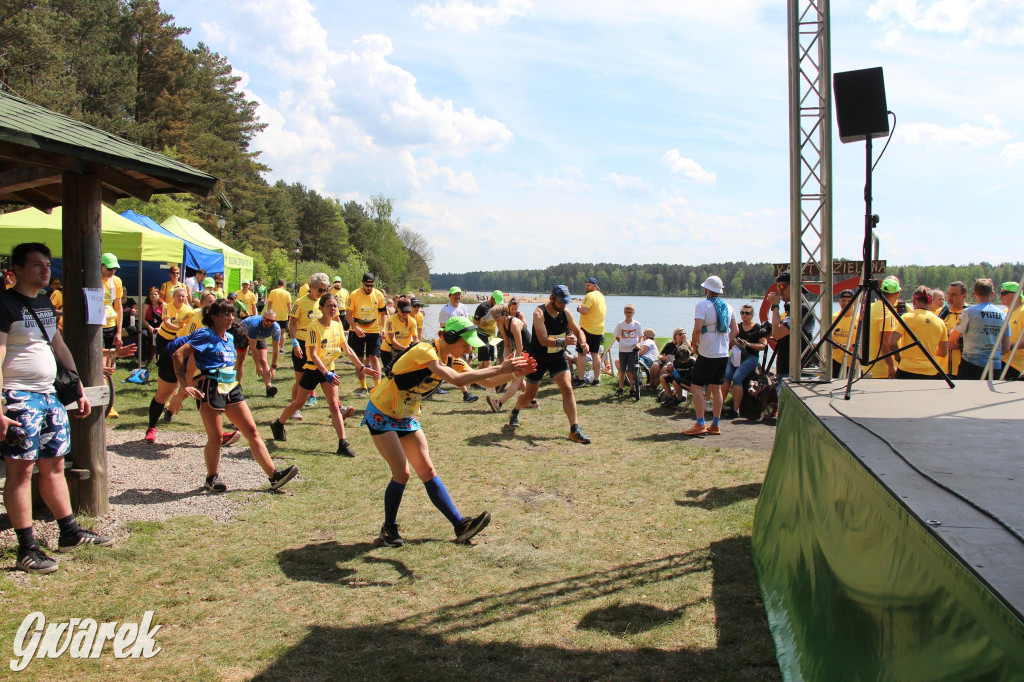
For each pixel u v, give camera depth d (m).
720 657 3.14
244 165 50.00
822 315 5.39
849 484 2.68
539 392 11.24
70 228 4.62
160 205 33.91
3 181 5.32
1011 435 2.96
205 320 5.37
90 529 4.54
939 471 2.35
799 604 3.05
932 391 4.47
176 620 3.45
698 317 7.92
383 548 4.47
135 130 35.34
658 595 3.81
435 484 4.60
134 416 8.36
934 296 9.08
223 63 51.59
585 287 11.80
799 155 5.34
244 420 5.48
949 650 1.60
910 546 1.93
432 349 4.38
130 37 40.09
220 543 4.48
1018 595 1.36
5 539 4.27
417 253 117.44
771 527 4.06
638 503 5.50
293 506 5.27
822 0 5.34
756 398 9.22
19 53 27.70
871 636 2.15
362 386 10.84
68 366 4.25
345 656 3.13
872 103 4.73
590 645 3.24
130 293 18.98
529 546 4.55
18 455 3.83
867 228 4.82
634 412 9.57
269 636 3.31
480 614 3.56
